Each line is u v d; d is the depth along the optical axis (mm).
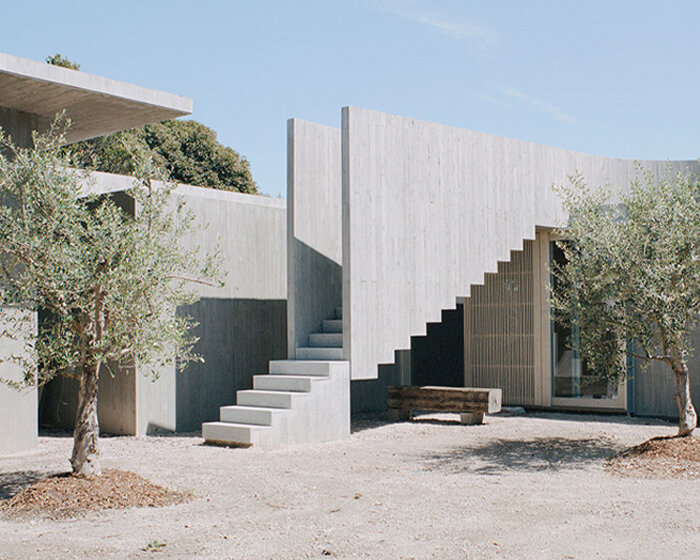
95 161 6625
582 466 7664
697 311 8281
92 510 5648
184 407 10852
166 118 9586
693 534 4934
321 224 11484
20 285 5969
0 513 5570
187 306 10891
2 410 8680
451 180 11312
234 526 5246
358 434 10406
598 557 4449
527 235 12273
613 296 8484
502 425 11258
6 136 8898
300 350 10680
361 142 10109
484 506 5812
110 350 6090
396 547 4695
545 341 13445
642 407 12711
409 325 10719
